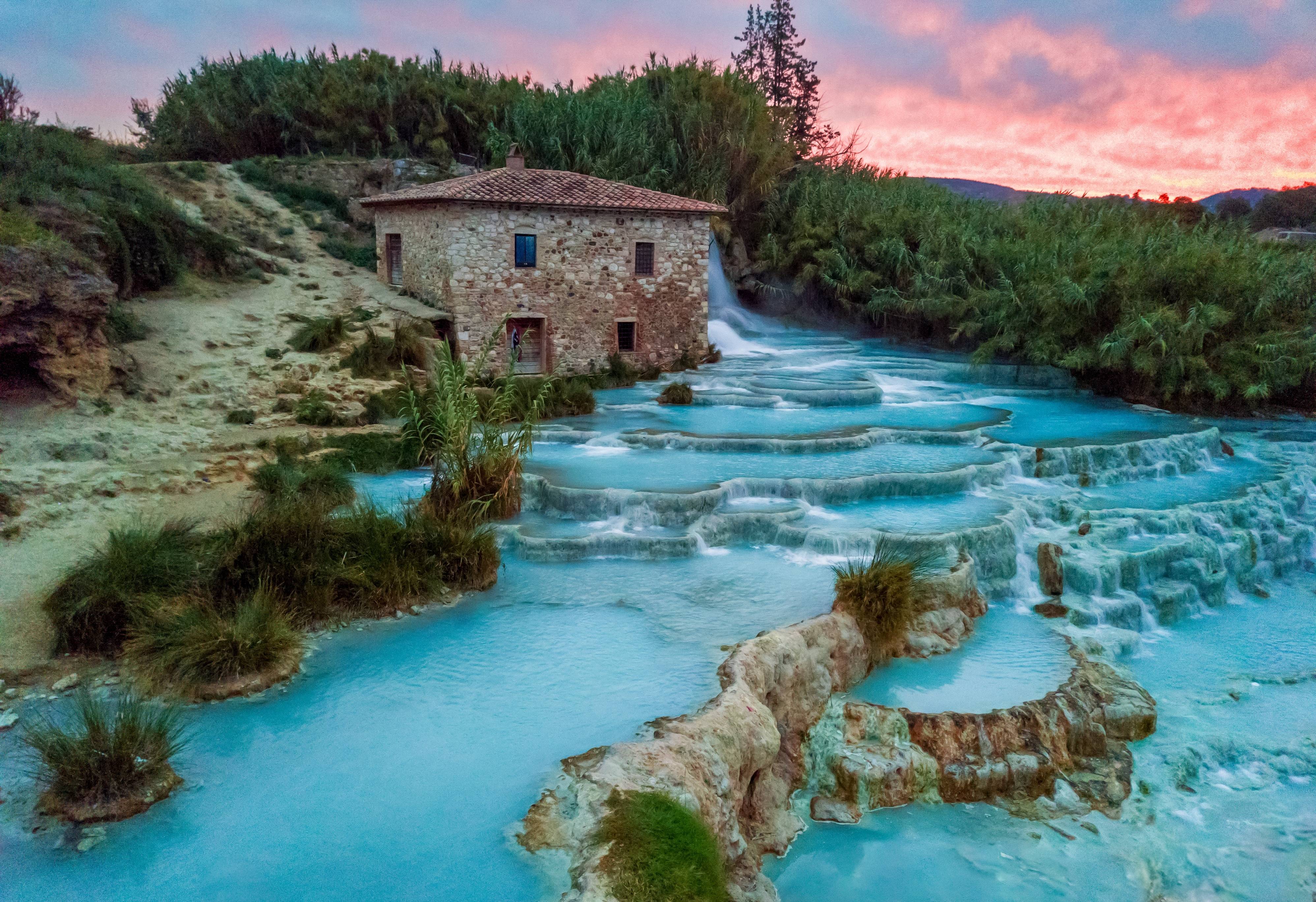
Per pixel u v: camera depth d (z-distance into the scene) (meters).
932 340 43.03
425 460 20.17
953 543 15.80
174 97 47.62
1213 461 24.28
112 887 7.69
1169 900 9.84
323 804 8.85
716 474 19.31
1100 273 33.62
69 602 11.60
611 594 14.33
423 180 42.69
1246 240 39.84
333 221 39.69
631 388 31.06
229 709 10.67
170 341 23.62
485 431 17.14
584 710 10.66
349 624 13.07
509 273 29.80
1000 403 30.41
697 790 8.87
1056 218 48.62
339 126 45.84
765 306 49.31
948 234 44.09
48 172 26.36
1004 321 35.50
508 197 29.12
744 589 14.52
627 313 32.97
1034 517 18.55
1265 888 10.05
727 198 48.69
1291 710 13.70
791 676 11.76
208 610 11.88
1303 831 11.07
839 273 45.97
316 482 16.66
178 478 16.84
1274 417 30.19
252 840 8.31
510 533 16.22
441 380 18.86
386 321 28.56
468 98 47.72
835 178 52.34
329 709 10.72
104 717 9.35
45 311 18.28
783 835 10.30
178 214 30.77
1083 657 13.99
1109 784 11.63
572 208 30.56
